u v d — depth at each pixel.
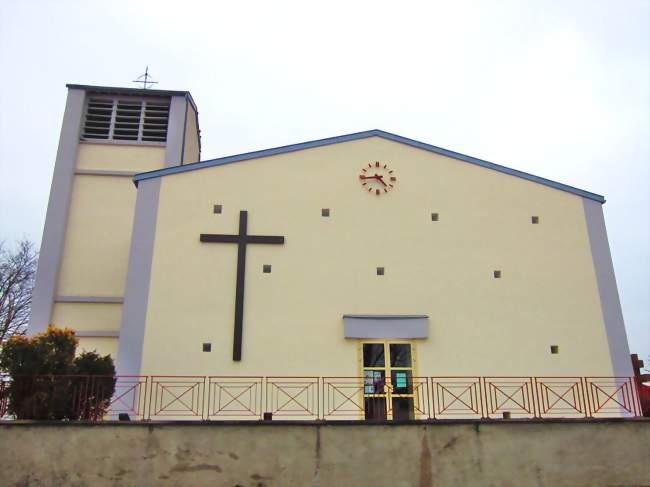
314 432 10.52
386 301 15.80
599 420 11.19
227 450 10.32
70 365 11.48
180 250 15.77
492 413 14.90
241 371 14.86
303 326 15.39
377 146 17.27
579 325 16.06
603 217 17.27
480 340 15.66
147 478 10.09
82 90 21.25
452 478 10.55
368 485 10.37
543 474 10.78
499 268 16.36
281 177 16.72
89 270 19.03
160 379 14.57
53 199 19.52
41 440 10.12
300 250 16.06
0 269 31.78
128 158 20.59
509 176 17.31
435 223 16.66
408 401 14.97
